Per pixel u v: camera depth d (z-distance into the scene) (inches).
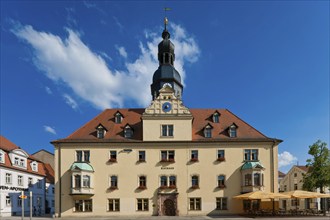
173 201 1716.3
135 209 1710.1
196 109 2060.8
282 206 2613.2
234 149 1795.0
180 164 1768.0
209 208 1724.9
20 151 2118.6
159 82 2063.2
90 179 1710.1
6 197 1889.8
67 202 1705.2
